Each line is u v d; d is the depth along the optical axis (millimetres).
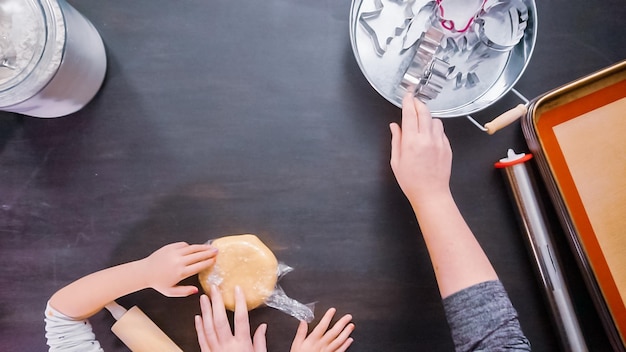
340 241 631
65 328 583
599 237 585
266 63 629
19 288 622
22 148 623
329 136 630
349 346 629
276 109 629
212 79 629
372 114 631
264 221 631
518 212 607
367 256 631
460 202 631
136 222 629
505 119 556
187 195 629
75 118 625
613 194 583
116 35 622
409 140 569
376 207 633
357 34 602
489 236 629
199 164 629
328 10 628
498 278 590
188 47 627
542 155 559
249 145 630
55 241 626
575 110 577
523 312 626
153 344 596
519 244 628
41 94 533
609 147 580
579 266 588
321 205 631
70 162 626
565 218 566
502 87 603
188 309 626
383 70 606
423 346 627
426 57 576
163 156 629
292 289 629
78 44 551
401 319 628
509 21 579
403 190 589
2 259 622
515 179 597
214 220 630
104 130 626
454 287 550
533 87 630
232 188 630
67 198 626
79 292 583
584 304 626
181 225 629
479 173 630
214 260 604
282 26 629
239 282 610
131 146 628
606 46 632
